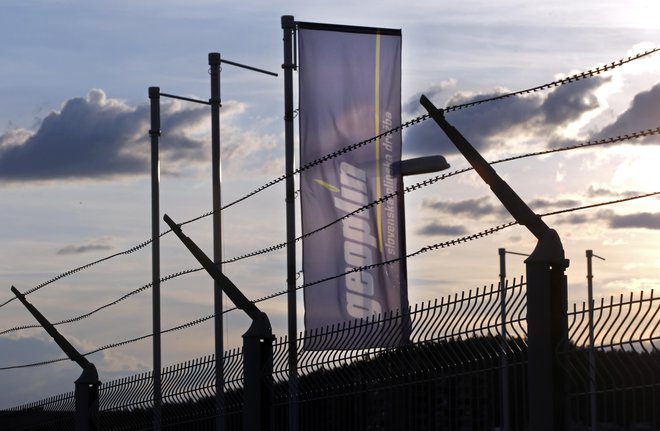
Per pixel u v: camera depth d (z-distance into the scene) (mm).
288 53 20172
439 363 11969
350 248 19312
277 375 14727
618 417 10141
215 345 24922
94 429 20094
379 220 19500
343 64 19734
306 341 14109
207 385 16312
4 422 23703
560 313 10891
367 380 12992
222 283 15906
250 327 15195
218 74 27500
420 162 19406
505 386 11195
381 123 19688
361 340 13125
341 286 19234
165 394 17453
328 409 13617
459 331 11750
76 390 20516
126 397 18906
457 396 11719
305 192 19344
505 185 11258
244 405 15055
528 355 10867
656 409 9766
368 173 19562
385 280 19406
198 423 16531
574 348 10625
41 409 22484
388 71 19828
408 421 12297
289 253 19125
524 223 11133
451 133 11625
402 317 12477
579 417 10516
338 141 19547
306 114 19516
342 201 19406
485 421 11383
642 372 9961
